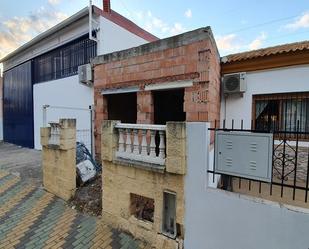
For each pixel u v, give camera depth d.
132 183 3.71
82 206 4.72
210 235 2.92
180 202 3.16
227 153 2.88
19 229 3.94
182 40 4.95
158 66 5.40
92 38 7.98
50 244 3.51
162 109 7.66
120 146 3.87
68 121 5.06
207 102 4.64
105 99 6.89
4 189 5.84
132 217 3.77
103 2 9.15
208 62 4.61
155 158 3.35
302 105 5.59
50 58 10.98
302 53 5.33
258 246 2.57
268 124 6.04
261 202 2.53
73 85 9.48
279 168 4.68
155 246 3.40
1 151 11.62
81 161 5.78
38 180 6.52
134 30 10.09
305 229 2.27
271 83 5.79
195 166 3.00
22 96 13.12
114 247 3.43
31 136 12.59
